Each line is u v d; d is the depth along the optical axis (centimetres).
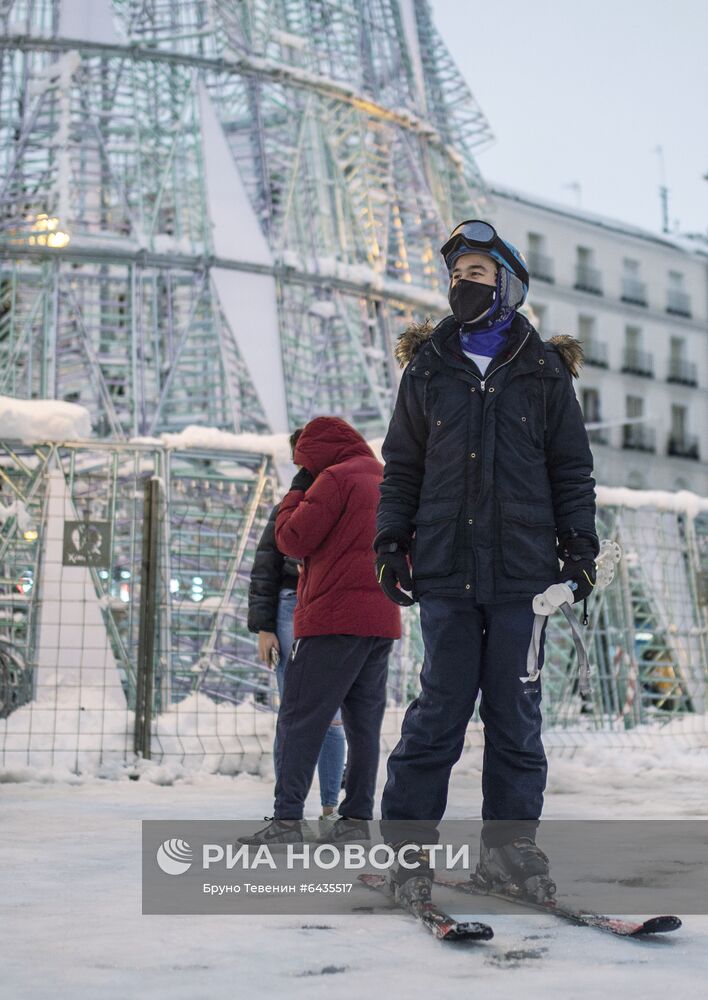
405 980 224
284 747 466
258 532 1174
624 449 4647
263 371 1920
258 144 2072
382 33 2386
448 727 317
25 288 1989
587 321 4656
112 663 1088
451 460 321
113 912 304
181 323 1948
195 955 248
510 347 328
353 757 480
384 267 2150
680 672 1340
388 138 2272
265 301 1961
